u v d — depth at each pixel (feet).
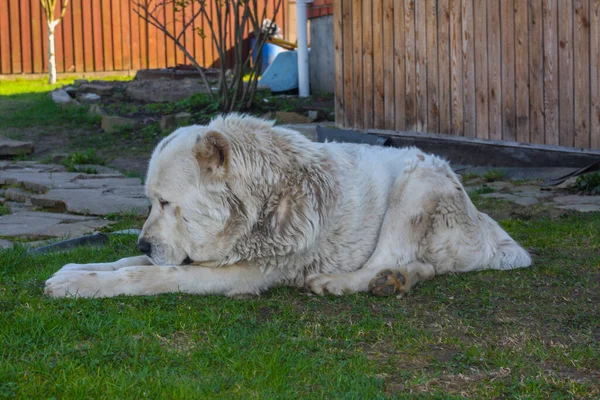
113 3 79.77
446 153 37.01
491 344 13.41
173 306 14.47
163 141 15.52
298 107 52.37
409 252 16.49
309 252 15.93
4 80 76.28
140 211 25.89
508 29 33.45
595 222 23.11
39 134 48.93
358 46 41.06
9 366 11.36
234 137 15.11
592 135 30.86
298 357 12.33
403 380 11.86
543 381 11.80
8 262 17.95
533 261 18.69
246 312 14.52
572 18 30.91
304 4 58.65
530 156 33.35
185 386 11.02
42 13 77.25
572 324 14.48
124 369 11.57
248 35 82.89
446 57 36.35
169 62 82.84
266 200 15.19
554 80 31.96
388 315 14.74
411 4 37.68
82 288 14.75
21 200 29.73
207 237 15.06
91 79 75.82
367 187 16.49
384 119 40.09
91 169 35.94
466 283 16.58
